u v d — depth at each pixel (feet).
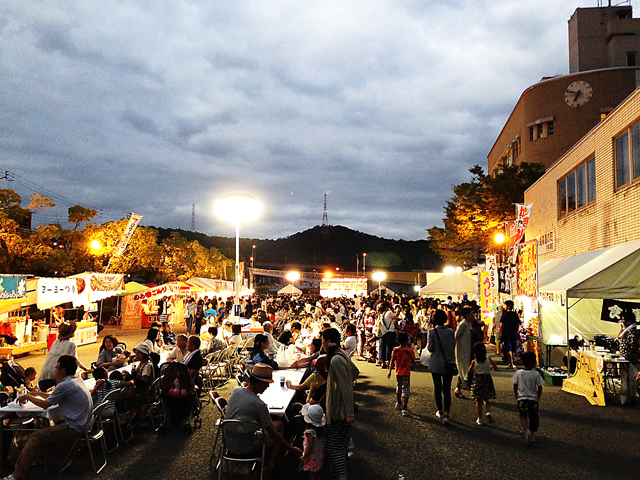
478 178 110.11
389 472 18.52
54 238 115.85
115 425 23.03
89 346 63.10
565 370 37.78
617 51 144.46
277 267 498.69
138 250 121.49
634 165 40.42
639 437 22.48
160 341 39.91
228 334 47.11
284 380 23.65
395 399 31.58
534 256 43.24
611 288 33.06
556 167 61.72
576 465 18.98
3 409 19.24
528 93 129.90
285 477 18.75
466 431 23.80
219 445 22.33
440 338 25.63
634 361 32.86
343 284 162.71
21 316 58.03
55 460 20.26
